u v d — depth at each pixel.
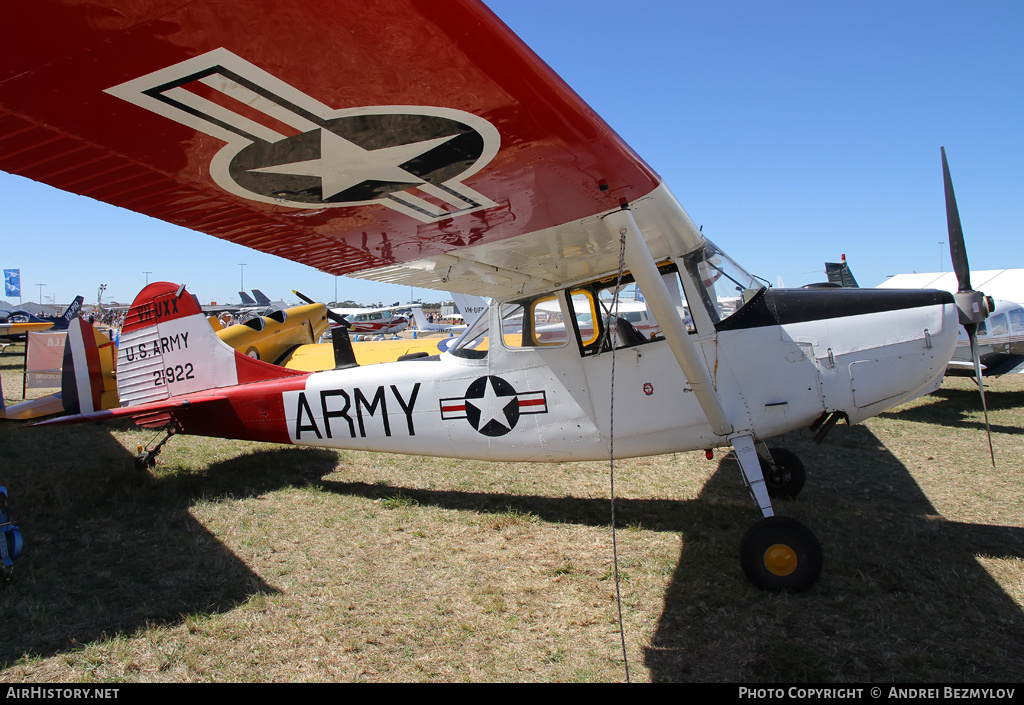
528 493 4.95
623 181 2.14
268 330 9.14
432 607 3.12
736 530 4.01
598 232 2.76
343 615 3.04
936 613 2.89
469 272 3.38
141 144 1.49
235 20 1.08
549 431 4.14
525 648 2.73
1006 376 11.17
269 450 6.62
